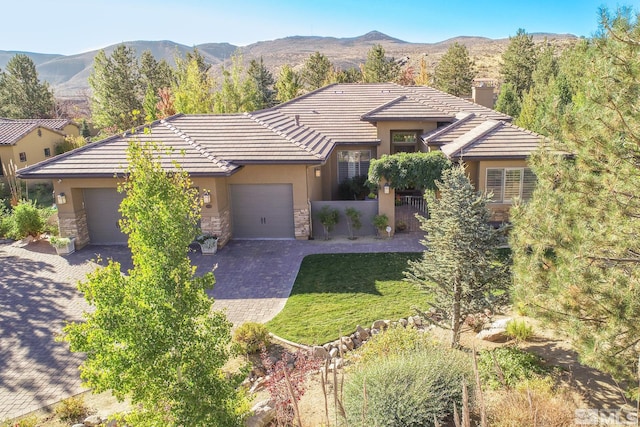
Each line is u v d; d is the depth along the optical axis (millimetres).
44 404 10352
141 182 7055
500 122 22750
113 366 6723
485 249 10531
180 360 7121
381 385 8711
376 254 19172
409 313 13820
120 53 60938
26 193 34281
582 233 8398
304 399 9867
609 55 8312
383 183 21203
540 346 11516
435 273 11047
